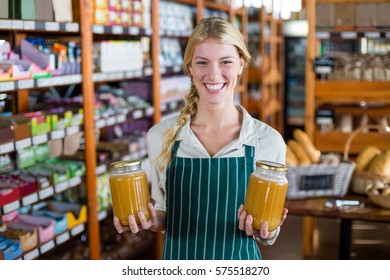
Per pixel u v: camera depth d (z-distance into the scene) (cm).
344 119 507
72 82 371
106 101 450
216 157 222
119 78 437
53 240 360
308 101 505
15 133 325
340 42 739
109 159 440
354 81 499
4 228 338
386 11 489
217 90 212
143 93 505
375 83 495
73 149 397
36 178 346
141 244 496
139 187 209
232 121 227
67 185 373
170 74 592
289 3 591
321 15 502
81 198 400
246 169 220
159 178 235
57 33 402
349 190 384
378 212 335
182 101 584
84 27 377
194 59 211
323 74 506
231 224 220
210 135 227
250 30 914
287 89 1030
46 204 392
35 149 383
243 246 222
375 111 514
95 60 414
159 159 228
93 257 401
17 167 369
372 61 512
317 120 502
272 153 224
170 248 226
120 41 441
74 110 385
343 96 501
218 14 705
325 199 364
